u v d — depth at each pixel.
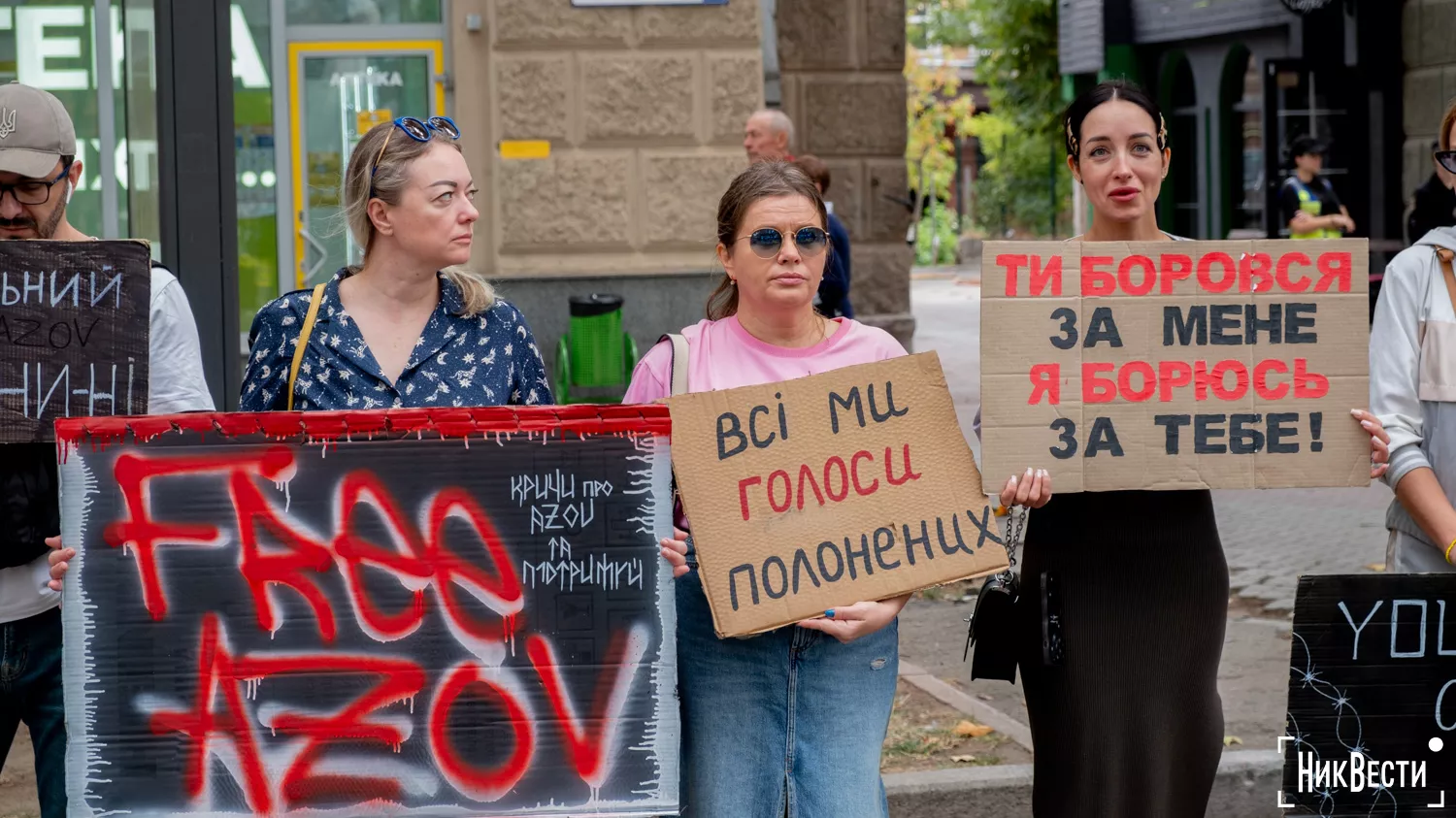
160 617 3.32
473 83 10.20
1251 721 6.16
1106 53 21.45
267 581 3.33
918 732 6.02
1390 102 16.45
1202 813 4.03
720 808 3.61
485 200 10.29
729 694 3.63
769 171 3.65
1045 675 3.99
